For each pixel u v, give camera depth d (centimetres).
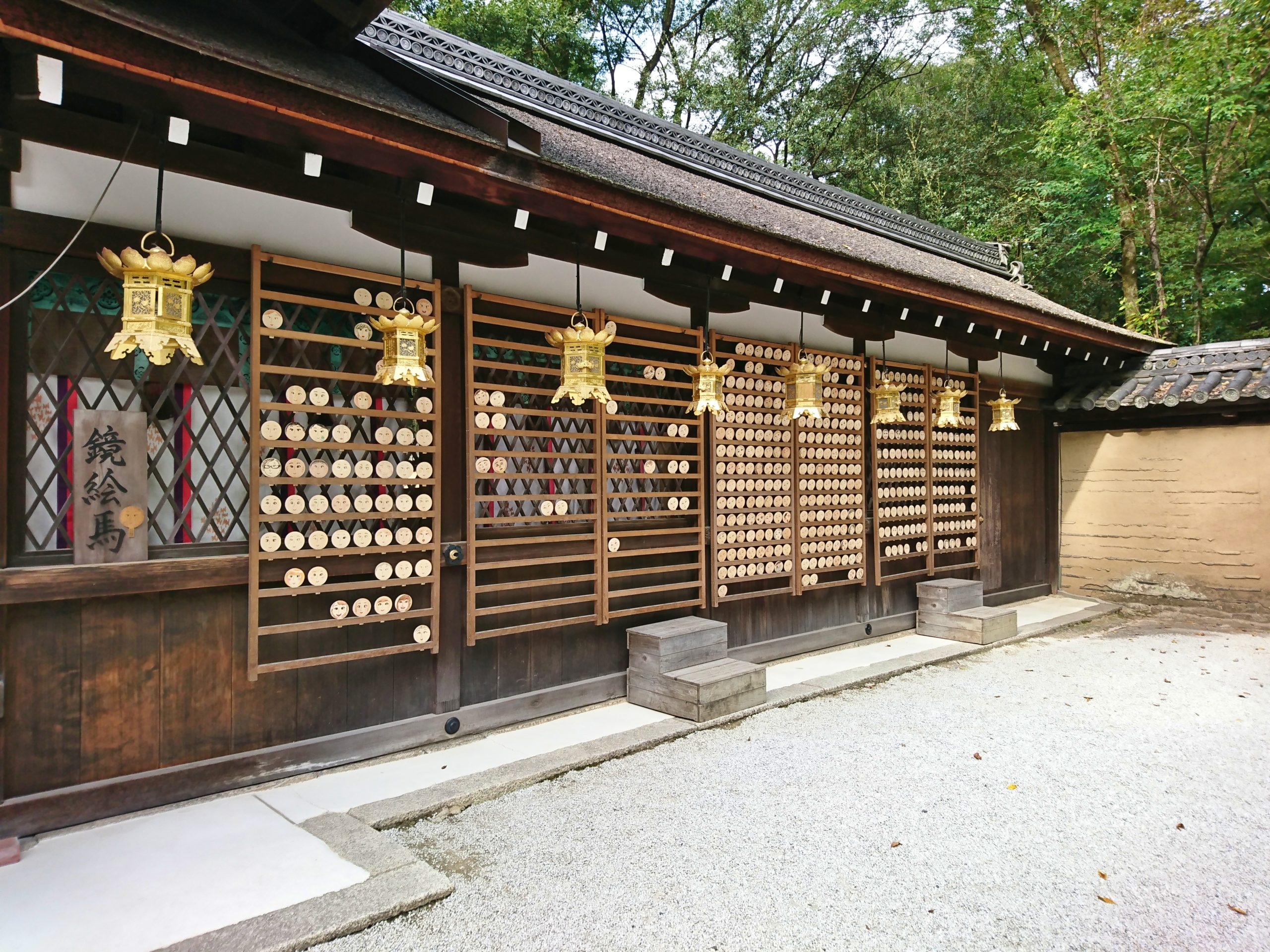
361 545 296
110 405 255
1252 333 1084
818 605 514
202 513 274
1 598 225
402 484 309
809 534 493
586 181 291
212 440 278
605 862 230
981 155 1243
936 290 470
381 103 230
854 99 1361
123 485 250
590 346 319
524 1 1216
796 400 435
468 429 327
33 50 179
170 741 260
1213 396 632
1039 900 213
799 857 236
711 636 401
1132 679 455
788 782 295
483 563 334
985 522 671
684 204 326
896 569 575
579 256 360
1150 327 1027
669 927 196
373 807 256
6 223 225
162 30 183
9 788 230
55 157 232
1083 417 748
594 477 377
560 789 287
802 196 686
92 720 244
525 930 193
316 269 284
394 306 279
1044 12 1100
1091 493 746
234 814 250
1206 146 936
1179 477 689
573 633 380
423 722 318
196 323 268
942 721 373
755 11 1368
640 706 385
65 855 219
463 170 259
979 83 1259
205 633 267
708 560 439
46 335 241
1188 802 282
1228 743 346
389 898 197
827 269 404
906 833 253
